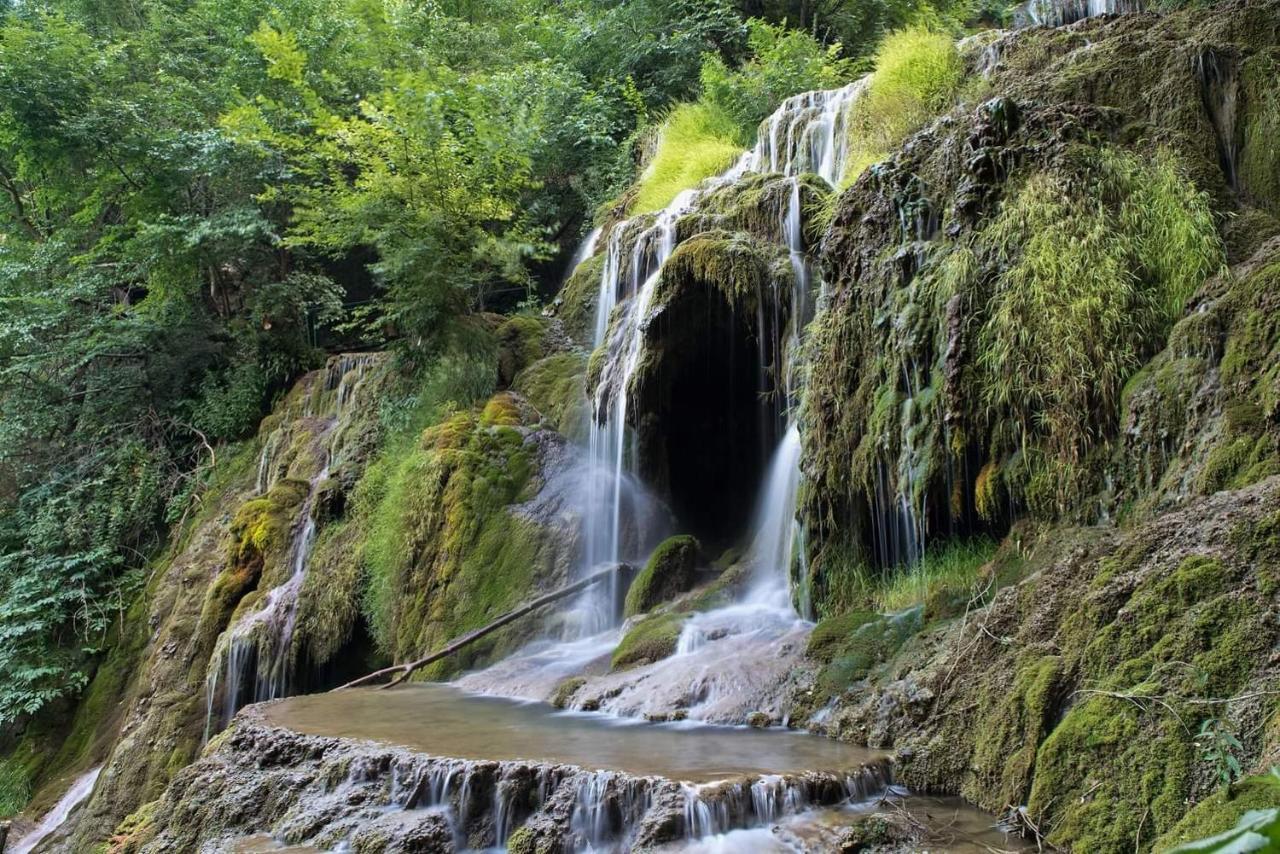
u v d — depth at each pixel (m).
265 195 12.62
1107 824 2.92
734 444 7.85
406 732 4.82
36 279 14.48
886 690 4.32
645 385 7.37
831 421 5.68
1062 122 5.05
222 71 15.33
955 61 8.27
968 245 5.02
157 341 14.09
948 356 4.89
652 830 3.35
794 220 7.50
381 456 9.80
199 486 12.95
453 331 10.09
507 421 9.20
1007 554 4.64
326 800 4.25
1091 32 6.96
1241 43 5.08
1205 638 3.06
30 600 11.96
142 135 13.48
